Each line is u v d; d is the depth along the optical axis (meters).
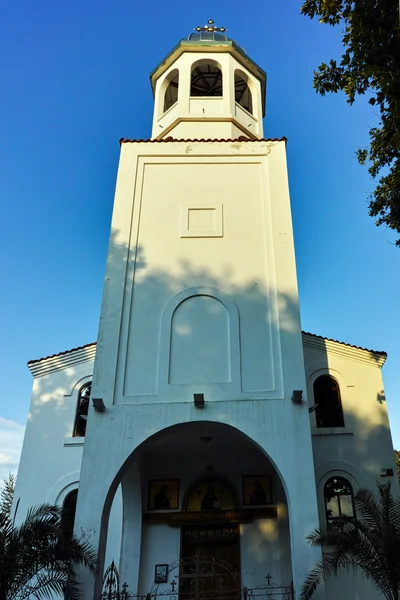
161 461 14.80
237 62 17.75
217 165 14.38
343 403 15.65
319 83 11.41
